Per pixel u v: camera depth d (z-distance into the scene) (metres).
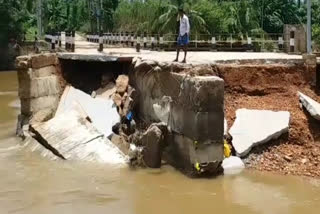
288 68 15.15
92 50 22.98
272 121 13.14
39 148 14.27
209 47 27.95
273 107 13.95
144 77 14.67
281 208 9.73
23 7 56.31
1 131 17.55
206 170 11.64
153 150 12.46
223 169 11.97
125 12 48.47
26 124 16.50
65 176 11.94
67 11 70.38
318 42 26.41
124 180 11.62
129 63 16.50
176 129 12.62
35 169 12.56
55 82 17.23
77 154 13.27
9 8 52.62
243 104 14.14
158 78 13.77
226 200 10.23
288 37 22.80
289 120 13.22
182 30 14.12
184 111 12.11
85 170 12.37
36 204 10.10
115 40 32.56
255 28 36.69
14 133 17.05
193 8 34.75
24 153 14.21
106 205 10.03
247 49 26.89
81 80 17.80
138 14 42.66
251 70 14.80
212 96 11.52
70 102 16.14
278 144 12.80
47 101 16.84
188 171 11.96
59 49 22.14
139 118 15.33
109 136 13.95
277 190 10.72
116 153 13.20
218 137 11.65
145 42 28.58
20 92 16.59
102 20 58.72
